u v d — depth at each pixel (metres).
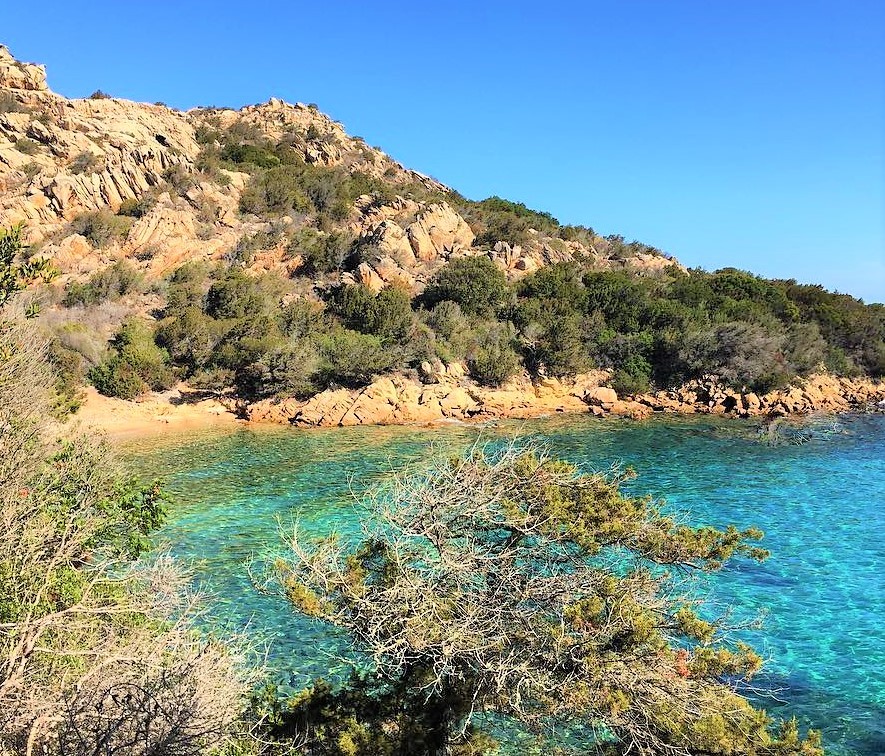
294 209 63.56
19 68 66.38
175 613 8.90
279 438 32.16
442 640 6.00
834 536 18.48
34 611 5.44
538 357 44.41
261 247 54.69
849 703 10.43
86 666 5.43
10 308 10.98
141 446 29.61
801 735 9.56
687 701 6.14
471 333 45.44
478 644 6.07
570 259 65.00
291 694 9.89
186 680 5.35
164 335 39.53
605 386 43.47
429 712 6.57
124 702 4.92
